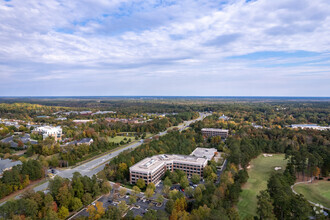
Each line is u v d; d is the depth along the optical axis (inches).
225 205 5113.2
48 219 4726.9
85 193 6023.6
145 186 7116.1
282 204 4869.6
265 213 4534.9
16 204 4854.8
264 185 7175.2
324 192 6712.6
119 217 5064.0
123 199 6289.4
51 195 5689.0
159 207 5890.8
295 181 7495.1
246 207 5767.7
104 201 6156.5
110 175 7426.2
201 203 5196.9
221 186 5920.3
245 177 7042.3
